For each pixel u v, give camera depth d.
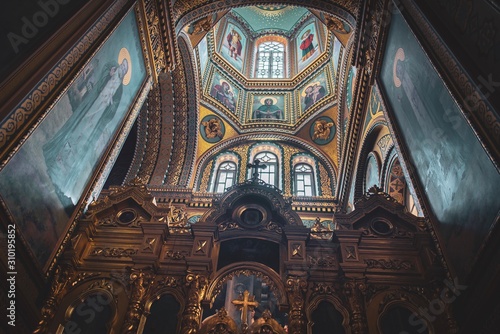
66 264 7.25
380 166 12.66
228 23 21.42
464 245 6.30
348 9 11.34
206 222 8.02
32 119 5.98
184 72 15.75
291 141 18.30
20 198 6.04
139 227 8.15
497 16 5.23
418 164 8.16
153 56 10.55
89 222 7.88
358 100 12.82
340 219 8.41
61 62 6.52
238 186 8.67
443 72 6.53
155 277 7.40
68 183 7.54
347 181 14.75
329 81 18.44
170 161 16.45
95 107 8.11
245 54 22.08
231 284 12.81
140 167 16.28
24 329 6.20
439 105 7.03
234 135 18.38
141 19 9.56
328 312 7.01
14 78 5.61
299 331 6.60
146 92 10.59
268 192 8.55
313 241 8.00
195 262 7.46
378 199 8.61
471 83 5.72
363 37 10.88
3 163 5.39
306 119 18.27
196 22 14.46
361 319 6.73
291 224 8.07
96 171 8.57
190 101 16.39
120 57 8.87
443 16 6.84
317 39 20.80
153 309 7.03
